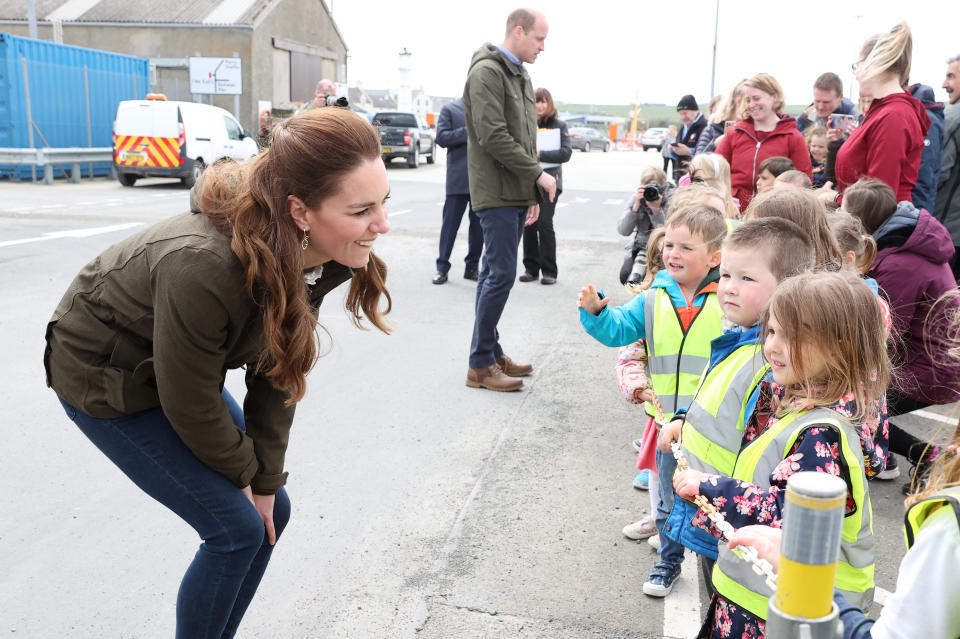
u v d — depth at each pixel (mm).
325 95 8125
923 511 1238
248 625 2617
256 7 28484
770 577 1355
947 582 1178
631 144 61781
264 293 1792
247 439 2014
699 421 2229
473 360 5004
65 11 28562
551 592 2840
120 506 3387
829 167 5883
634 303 3002
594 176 24547
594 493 3617
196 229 1811
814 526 1039
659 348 2879
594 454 4051
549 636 2590
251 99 27891
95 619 2629
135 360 1908
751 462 1910
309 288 2016
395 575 2932
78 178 17594
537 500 3539
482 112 4578
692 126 10172
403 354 5688
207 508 1971
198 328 1752
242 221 1733
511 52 4820
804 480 1062
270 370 2020
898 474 3926
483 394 4910
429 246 10211
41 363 5086
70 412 1995
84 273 1951
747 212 2879
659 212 6047
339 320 6578
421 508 3445
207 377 1823
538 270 8375
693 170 4664
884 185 3777
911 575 1219
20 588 2781
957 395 3594
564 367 5496
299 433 4230
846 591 1788
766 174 4918
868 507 1807
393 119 27047
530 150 4914
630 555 3104
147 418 1962
